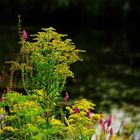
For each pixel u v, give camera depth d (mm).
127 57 18859
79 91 12820
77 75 15180
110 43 22156
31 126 3775
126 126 7660
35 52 4340
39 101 4348
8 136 4102
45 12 26922
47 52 4367
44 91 4336
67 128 4246
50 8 26672
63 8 26469
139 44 22047
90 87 13461
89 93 12680
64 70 4336
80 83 13938
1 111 4141
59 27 26281
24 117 4031
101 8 26062
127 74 15648
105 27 26109
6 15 27406
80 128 4332
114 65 17234
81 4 26250
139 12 25797
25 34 4496
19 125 4148
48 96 4359
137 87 13617
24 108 3930
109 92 12914
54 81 4371
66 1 26281
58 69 4336
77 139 4438
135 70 16406
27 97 3758
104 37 23797
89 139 4438
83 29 25859
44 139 4141
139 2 25797
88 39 23172
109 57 18797
